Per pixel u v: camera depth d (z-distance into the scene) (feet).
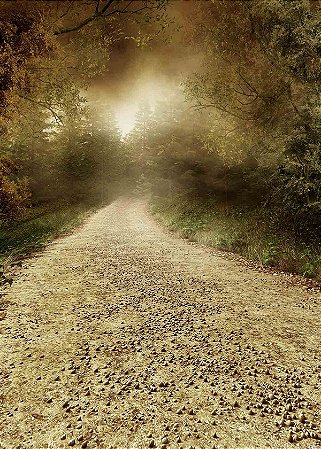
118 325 16.98
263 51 38.47
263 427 9.84
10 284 22.93
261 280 26.91
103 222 73.00
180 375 12.55
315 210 34.81
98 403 10.75
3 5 23.72
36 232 49.85
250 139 44.50
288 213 38.63
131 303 20.30
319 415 10.51
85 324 17.02
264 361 13.84
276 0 34.76
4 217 51.52
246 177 50.52
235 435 9.46
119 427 9.69
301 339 16.16
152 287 23.72
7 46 27.43
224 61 41.65
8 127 38.40
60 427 9.64
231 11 38.65
